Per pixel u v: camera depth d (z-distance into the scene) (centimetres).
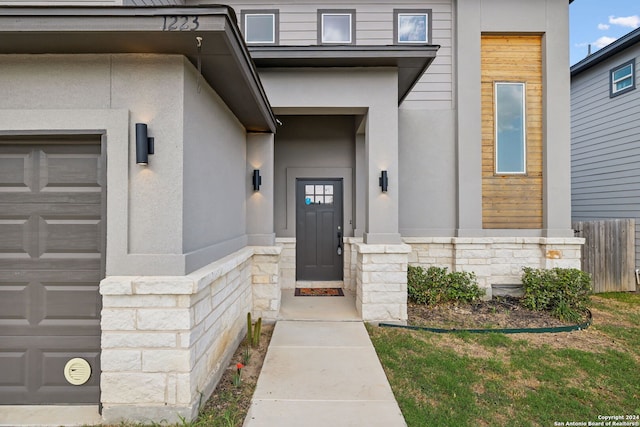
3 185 259
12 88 250
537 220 616
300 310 502
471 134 612
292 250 645
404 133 624
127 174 250
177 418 242
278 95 472
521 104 621
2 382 257
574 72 888
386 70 467
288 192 657
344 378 304
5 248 259
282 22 622
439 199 624
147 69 253
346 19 627
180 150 253
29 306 258
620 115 779
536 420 260
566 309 498
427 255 613
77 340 258
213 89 324
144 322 241
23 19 219
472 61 610
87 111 250
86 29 220
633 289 694
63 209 259
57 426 237
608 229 693
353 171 659
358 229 645
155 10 220
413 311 514
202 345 267
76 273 258
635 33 708
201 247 294
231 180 392
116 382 242
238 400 276
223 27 223
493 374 328
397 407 262
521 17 607
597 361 358
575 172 915
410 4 622
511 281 603
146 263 249
